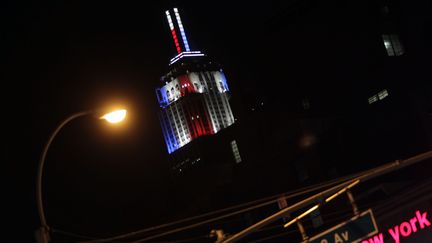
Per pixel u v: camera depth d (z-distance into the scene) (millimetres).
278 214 17203
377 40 64938
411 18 63156
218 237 18219
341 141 64375
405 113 60406
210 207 76875
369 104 64062
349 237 17312
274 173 74188
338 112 68625
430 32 61750
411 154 58344
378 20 64938
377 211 37312
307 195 66562
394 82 61969
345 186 17641
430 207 37625
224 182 90812
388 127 61094
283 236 55250
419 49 61656
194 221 76625
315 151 67250
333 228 17562
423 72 60750
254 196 75375
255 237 61406
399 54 63156
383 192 44438
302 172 69312
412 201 37250
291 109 75438
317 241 17781
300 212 53531
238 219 63438
